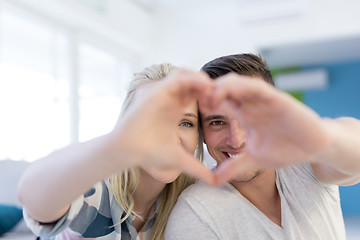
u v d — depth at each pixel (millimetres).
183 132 890
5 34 3346
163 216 1060
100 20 4141
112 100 4805
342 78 5711
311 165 914
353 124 557
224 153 972
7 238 1761
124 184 981
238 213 931
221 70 1007
